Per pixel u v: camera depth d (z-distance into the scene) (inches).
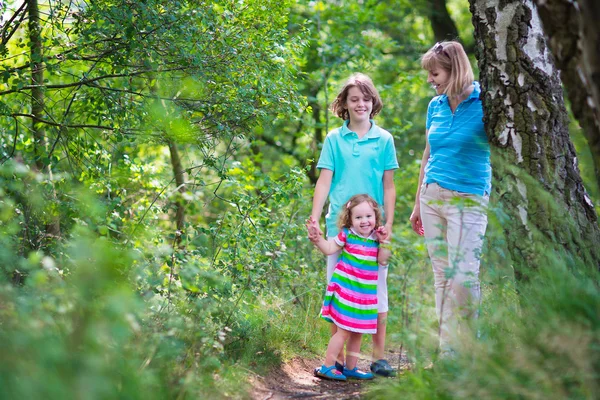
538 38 141.6
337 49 420.8
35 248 146.8
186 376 117.0
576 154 144.4
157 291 139.9
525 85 140.6
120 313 92.3
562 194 138.2
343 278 165.0
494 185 145.6
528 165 139.5
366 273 164.1
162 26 171.6
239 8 186.5
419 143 510.6
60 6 179.2
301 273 226.4
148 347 115.5
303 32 214.1
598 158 103.5
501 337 113.2
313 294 220.7
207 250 173.6
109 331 93.7
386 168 177.8
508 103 141.8
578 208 138.7
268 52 189.9
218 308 153.8
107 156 206.1
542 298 113.4
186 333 131.6
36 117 185.0
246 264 176.9
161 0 172.6
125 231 158.1
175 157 247.6
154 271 135.9
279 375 160.9
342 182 175.2
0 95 182.5
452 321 131.2
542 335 99.5
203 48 174.7
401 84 442.9
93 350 91.4
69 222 160.6
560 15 100.0
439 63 156.2
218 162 194.5
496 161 140.9
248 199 190.5
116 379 96.3
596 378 92.7
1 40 188.2
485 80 145.9
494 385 97.9
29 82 183.9
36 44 182.5
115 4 173.9
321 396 143.5
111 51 177.2
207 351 132.4
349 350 168.7
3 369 79.4
